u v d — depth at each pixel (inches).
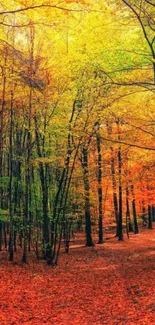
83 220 1427.2
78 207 1045.2
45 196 798.5
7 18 567.5
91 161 1059.9
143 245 1059.3
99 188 1099.3
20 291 507.5
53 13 334.3
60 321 374.0
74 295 502.9
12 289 511.8
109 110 551.5
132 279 572.1
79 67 655.8
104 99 571.2
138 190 913.5
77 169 959.0
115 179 1022.4
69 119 764.0
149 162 668.7
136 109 548.4
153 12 453.4
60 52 668.1
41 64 674.8
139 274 605.3
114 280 588.7
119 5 441.7
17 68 572.1
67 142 770.8
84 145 837.2
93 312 408.2
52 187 991.0
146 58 491.8
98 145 952.3
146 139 554.6
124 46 498.6
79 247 1069.1
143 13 451.2
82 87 710.5
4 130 944.9
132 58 494.6
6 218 832.9
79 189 973.8
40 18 364.8
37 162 757.3
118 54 499.5
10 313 393.4
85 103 728.3
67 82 709.9
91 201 1037.2
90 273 678.5
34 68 638.5
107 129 668.7
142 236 1364.4
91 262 808.3
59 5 329.1
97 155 1039.6
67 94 730.8
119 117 552.7
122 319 363.9
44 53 682.2
